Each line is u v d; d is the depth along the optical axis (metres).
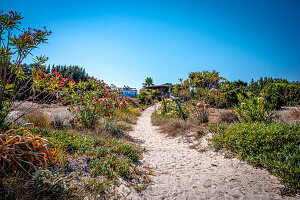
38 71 3.60
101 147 3.96
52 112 6.91
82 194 1.92
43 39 3.00
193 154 4.47
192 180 2.83
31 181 1.70
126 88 39.62
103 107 6.76
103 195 2.09
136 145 5.46
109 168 2.82
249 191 2.30
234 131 4.45
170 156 4.45
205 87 8.73
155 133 8.09
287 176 2.40
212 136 5.09
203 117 7.70
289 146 3.10
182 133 6.73
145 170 3.36
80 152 3.23
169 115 11.86
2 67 2.93
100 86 6.69
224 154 3.97
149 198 2.27
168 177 3.02
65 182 2.06
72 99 5.60
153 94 35.72
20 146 2.14
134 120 12.03
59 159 2.46
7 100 3.01
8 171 1.85
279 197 2.11
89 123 6.05
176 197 2.29
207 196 2.28
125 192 2.30
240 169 3.08
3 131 2.65
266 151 3.31
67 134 4.14
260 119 5.55
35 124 4.59
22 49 2.82
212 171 3.15
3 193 1.50
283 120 5.92
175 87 9.78
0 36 2.67
